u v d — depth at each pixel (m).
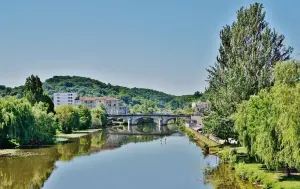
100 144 131.50
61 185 60.47
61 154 99.75
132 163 84.69
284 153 46.97
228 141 99.19
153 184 60.31
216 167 74.69
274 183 48.38
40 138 117.88
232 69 78.00
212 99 87.06
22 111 105.06
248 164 65.19
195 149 112.00
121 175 68.94
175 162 84.56
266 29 77.25
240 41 80.62
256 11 80.81
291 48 78.00
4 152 99.25
